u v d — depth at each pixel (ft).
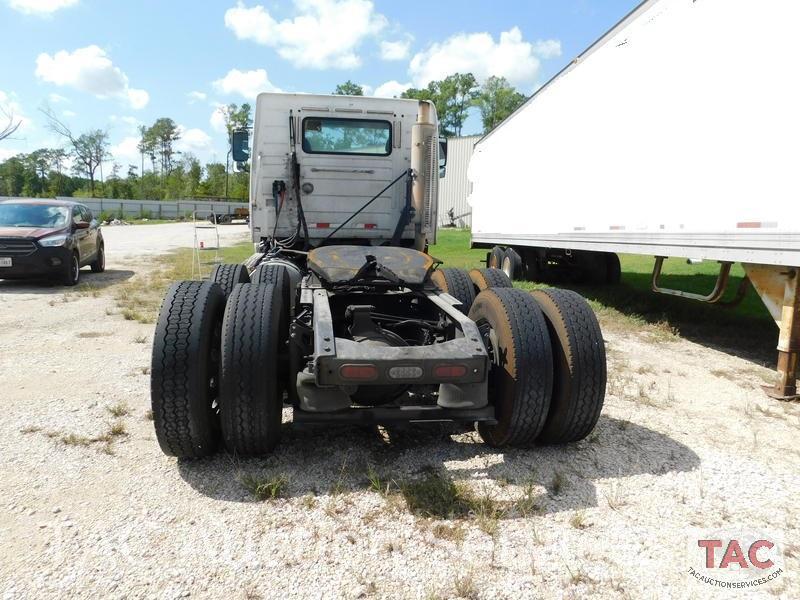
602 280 38.52
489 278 17.16
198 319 10.66
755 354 21.26
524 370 11.06
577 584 7.90
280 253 20.61
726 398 16.07
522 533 9.09
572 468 11.31
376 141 21.99
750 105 16.70
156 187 322.14
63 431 12.78
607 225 25.88
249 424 10.63
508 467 11.29
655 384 17.33
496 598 7.62
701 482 10.80
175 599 7.50
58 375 16.98
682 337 24.02
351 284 13.56
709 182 18.67
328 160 21.74
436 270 18.01
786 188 15.30
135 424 13.25
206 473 10.93
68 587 7.66
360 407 11.25
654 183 22.02
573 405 11.34
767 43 15.99
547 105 33.19
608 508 9.86
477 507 9.71
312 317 12.29
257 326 10.63
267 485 10.11
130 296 31.86
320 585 7.82
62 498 9.94
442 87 287.28
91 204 208.13
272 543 8.74
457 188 121.29
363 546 8.70
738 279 39.29
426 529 9.15
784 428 13.75
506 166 41.55
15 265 34.24
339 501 9.96
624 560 8.44
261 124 21.50
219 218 173.78
